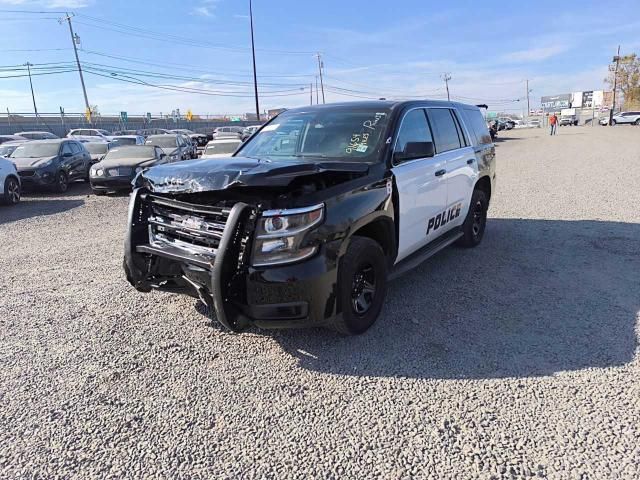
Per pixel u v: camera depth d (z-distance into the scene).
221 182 3.31
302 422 2.93
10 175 11.83
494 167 7.04
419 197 4.69
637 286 4.96
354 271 3.73
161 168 3.88
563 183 12.30
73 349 3.89
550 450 2.63
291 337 4.02
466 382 3.30
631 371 3.38
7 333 4.20
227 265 3.25
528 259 5.97
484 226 6.84
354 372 3.47
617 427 2.79
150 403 3.16
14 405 3.15
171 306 4.72
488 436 2.76
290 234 3.29
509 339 3.89
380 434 2.80
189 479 2.50
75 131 34.81
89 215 10.22
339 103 5.28
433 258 6.11
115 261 6.39
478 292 4.91
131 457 2.66
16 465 2.61
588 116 90.56
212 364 3.63
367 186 3.86
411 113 4.89
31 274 5.88
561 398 3.09
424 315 4.38
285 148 4.76
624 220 7.94
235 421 2.96
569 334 3.94
